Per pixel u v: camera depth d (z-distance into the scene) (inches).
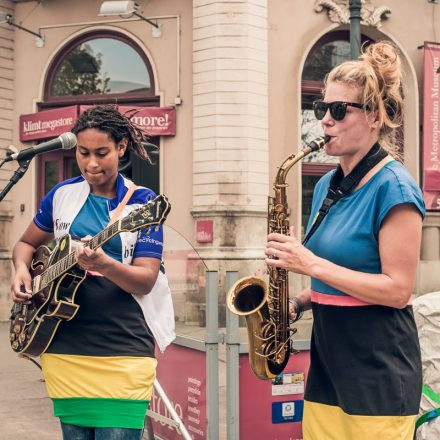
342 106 97.7
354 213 97.9
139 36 509.0
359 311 96.1
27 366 322.0
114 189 123.3
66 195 125.0
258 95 482.9
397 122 100.7
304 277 465.1
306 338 174.2
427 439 139.9
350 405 96.2
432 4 543.8
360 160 99.8
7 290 528.1
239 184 474.6
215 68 477.1
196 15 485.7
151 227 118.4
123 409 115.4
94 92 527.2
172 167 493.7
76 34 526.3
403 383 95.6
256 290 111.2
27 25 539.2
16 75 542.0
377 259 96.3
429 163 528.7
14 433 216.2
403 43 534.6
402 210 93.9
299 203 494.3
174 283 169.5
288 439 162.4
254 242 475.5
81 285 116.7
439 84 531.8
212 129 477.1
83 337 116.4
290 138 496.7
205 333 162.1
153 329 121.2
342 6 510.9
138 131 124.6
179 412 175.3
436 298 143.3
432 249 529.3
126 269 112.2
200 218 478.6
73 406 117.0
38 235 130.6
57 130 516.7
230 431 156.0
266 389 160.7
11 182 145.2
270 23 492.7
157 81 501.0
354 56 372.2
